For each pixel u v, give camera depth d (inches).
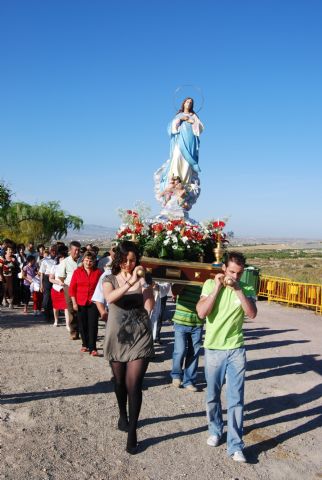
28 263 563.5
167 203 584.7
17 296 615.5
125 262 206.8
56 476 172.2
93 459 188.4
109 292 202.2
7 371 300.8
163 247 283.9
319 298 690.8
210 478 179.9
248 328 539.5
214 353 203.2
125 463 187.3
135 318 201.5
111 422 227.1
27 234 1678.2
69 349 374.9
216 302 201.6
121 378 208.2
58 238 1801.2
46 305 506.3
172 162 599.8
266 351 415.2
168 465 188.1
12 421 219.1
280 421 244.2
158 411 248.1
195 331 288.4
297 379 323.6
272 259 3346.5
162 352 390.6
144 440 209.9
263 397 282.7
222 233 295.7
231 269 195.2
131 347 199.3
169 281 267.7
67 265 415.8
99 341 419.5
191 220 568.7
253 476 183.8
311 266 2324.1
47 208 1736.0
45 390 266.8
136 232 294.0
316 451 210.4
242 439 217.3
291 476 186.1
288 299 764.6
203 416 243.8
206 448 205.8
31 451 189.9
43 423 219.0
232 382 199.3
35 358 339.9
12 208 1678.2
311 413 257.4
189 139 595.8
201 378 319.3
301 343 457.4
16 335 420.8
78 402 250.7
